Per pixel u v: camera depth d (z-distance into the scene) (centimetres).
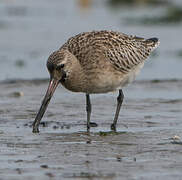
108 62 1594
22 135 1465
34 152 1308
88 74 1570
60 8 3638
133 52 1658
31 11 3553
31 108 1755
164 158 1261
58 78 1532
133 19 3284
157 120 1628
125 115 1689
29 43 2773
